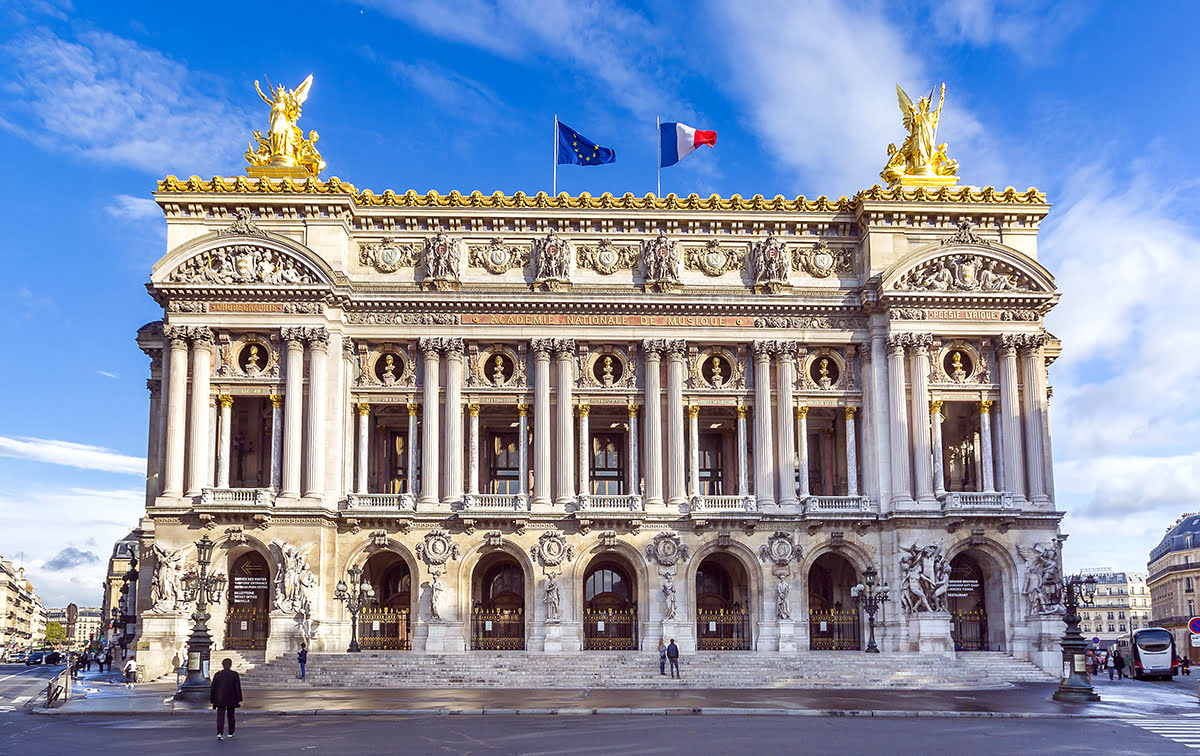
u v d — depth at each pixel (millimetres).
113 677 89562
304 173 92688
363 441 89312
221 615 84062
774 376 90938
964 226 91812
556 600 85625
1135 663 91688
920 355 89250
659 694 65125
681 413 89625
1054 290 90125
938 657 78375
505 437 98688
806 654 80625
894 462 88188
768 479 88938
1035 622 85375
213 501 84438
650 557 87438
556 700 60719
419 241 91375
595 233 91938
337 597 81750
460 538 86938
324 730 47469
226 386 87625
